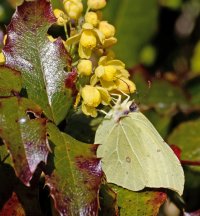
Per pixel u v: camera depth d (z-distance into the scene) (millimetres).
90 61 252
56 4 292
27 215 240
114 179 266
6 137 223
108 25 262
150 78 406
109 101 256
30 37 250
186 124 371
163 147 272
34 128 226
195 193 364
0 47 270
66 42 255
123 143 271
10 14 400
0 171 239
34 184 234
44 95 246
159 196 259
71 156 233
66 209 225
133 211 254
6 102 229
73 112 259
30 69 247
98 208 228
